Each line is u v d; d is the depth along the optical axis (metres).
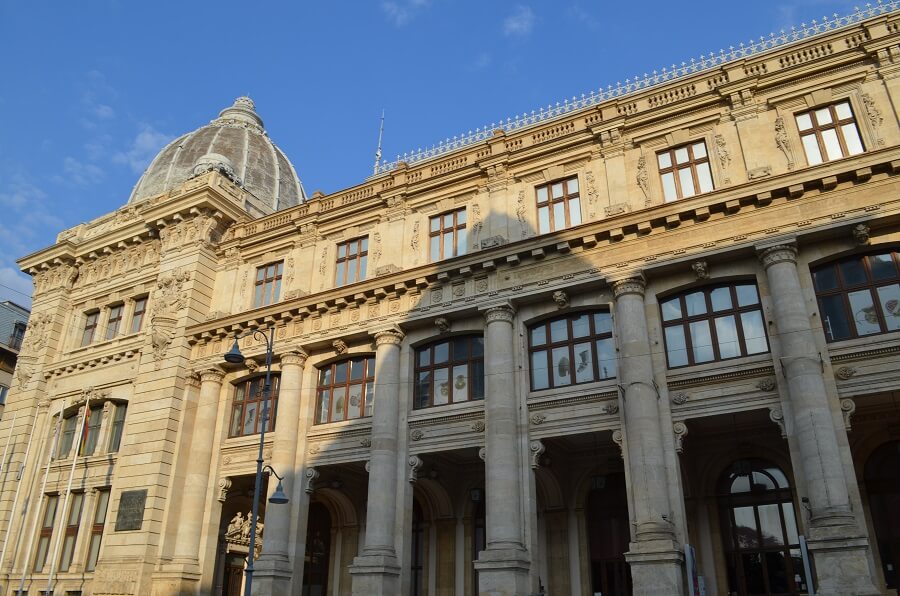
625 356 25.69
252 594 29.73
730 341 25.27
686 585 22.67
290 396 33.00
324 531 36.78
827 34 27.00
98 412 40.06
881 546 24.84
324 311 33.66
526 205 30.70
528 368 28.55
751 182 25.19
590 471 30.17
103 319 42.28
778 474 27.08
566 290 27.86
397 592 27.64
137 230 42.12
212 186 40.53
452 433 29.20
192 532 33.41
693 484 27.64
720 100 27.89
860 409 24.77
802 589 25.30
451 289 30.61
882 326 23.02
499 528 25.69
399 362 31.31
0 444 41.88
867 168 23.66
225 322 35.94
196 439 35.03
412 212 33.81
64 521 36.59
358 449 31.17
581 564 29.03
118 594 32.25
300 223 36.75
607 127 29.59
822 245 24.41
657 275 26.77
